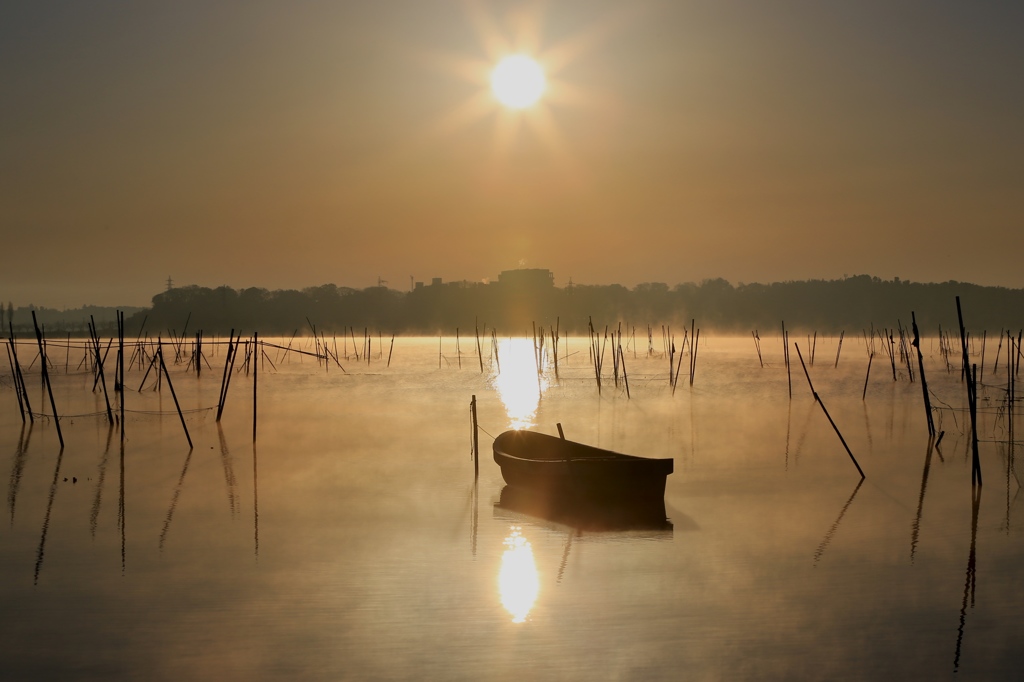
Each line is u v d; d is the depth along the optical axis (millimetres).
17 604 12898
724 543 16125
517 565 14734
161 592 13398
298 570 14438
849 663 10945
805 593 13391
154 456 25953
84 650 11258
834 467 23938
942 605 12914
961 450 27047
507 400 44406
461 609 12664
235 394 47469
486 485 21484
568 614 12477
